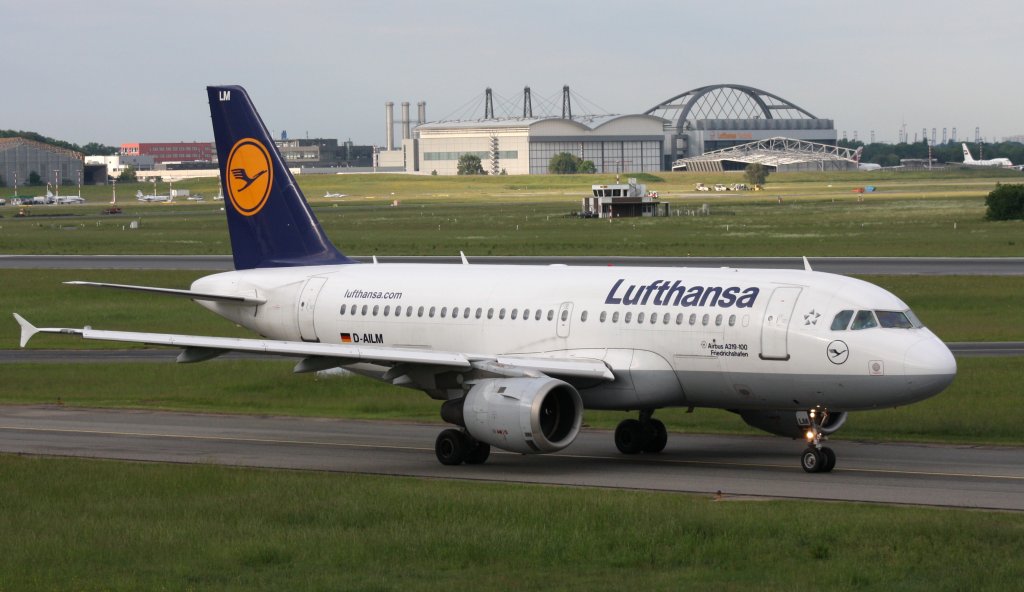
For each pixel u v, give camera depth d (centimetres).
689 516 9912
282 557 8938
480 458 13562
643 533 9350
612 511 10138
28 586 8325
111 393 19625
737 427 16050
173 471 12456
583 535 9356
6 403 18550
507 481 12338
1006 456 13475
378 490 11338
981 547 8800
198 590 8162
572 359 13788
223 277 17400
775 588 7956
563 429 13238
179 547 9269
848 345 12425
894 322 12612
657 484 12062
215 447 14688
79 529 9875
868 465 12988
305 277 16788
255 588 8194
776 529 9406
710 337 13150
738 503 10731
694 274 13938
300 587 8194
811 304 12762
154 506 10756
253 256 17725
